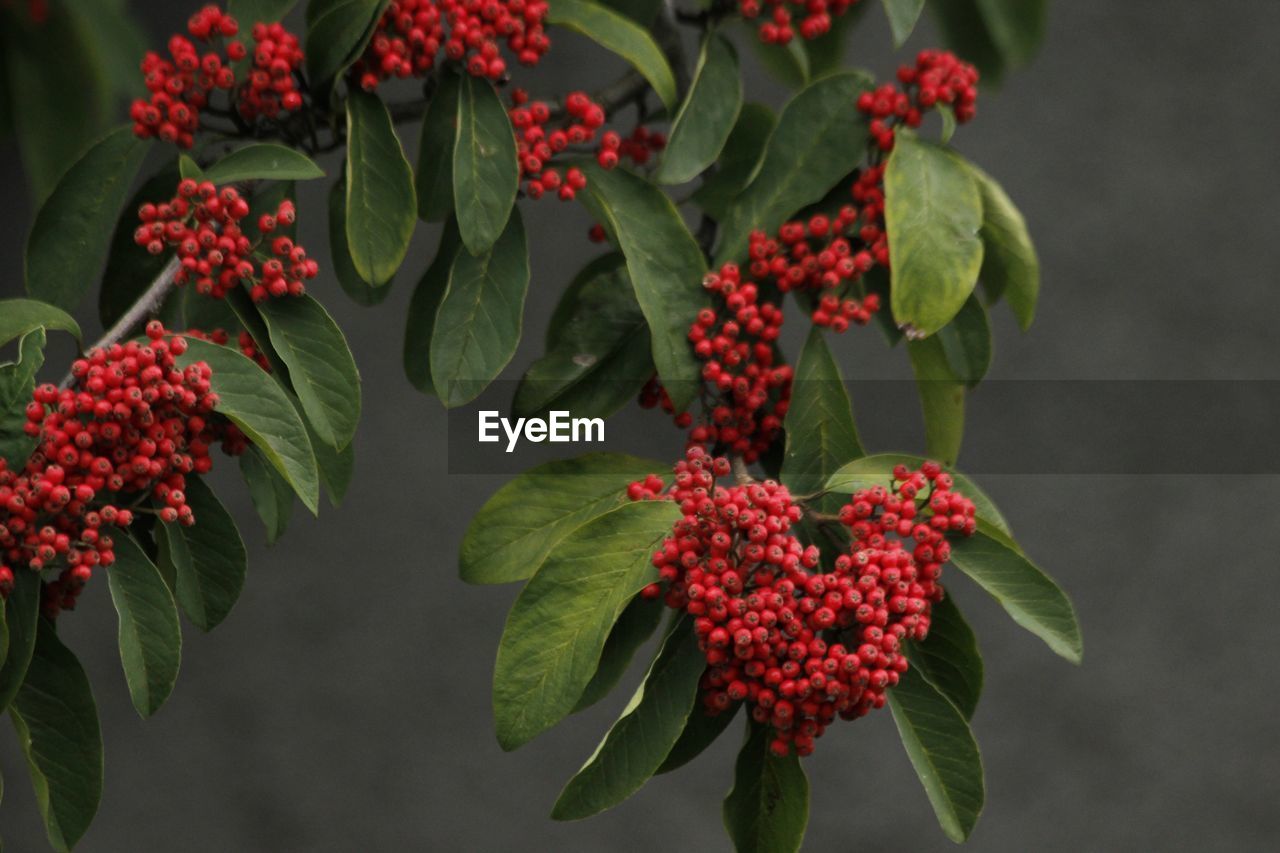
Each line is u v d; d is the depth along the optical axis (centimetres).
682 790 271
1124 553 272
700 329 144
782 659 137
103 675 272
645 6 150
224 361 138
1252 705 267
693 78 149
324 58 142
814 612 137
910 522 140
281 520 147
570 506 144
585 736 273
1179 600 270
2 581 135
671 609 142
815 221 145
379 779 272
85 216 145
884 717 268
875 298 145
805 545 143
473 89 142
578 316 147
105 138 145
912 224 143
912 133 146
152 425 137
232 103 143
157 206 144
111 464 137
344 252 149
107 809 269
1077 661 140
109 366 136
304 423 145
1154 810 266
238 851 270
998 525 143
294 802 271
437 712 273
